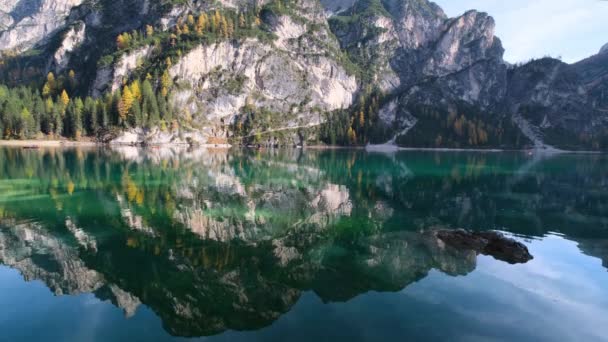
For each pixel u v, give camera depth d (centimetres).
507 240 1989
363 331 1116
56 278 1491
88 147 11388
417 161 9238
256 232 2256
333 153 13138
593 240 2188
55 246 1894
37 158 6862
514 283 1509
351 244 2044
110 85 17050
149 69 17562
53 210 2698
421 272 1631
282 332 1100
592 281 1541
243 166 6775
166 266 1645
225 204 3081
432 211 3028
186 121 16525
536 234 2331
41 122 12588
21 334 1072
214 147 15838
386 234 2261
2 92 14350
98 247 1891
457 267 1697
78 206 2845
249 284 1474
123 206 2886
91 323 1137
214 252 1861
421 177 5603
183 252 1847
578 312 1270
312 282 1510
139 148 12038
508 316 1229
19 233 2109
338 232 2300
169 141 14788
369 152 14462
